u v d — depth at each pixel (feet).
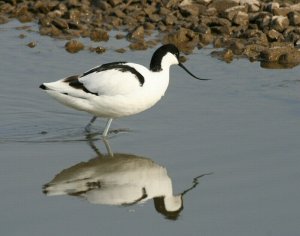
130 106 42.04
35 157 38.86
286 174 36.17
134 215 32.24
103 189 35.01
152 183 35.65
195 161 38.09
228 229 30.71
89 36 62.39
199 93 48.57
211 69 53.62
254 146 39.78
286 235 30.12
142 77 41.88
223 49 58.39
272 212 32.17
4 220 31.55
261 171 36.60
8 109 45.91
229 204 33.09
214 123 43.34
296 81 50.90
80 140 41.60
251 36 59.88
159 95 42.83
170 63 43.34
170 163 37.96
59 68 53.52
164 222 31.50
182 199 33.86
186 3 65.41
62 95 41.63
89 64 54.44
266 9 63.93
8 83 50.31
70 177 36.35
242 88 49.52
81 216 32.04
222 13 63.57
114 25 64.08
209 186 35.12
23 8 67.62
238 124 43.09
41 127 43.42
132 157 38.93
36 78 51.31
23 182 35.55
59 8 66.59
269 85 50.11
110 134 42.47
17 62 54.95
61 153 39.58
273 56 55.77
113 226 31.09
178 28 61.93
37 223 31.30
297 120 43.52
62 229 30.76
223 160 38.04
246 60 56.08
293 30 59.98
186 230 30.71
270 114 44.65
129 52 57.36
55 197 33.99
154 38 60.85
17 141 41.16
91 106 41.83
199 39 60.54
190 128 42.70
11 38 61.21
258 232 30.40
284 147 39.52
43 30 63.10
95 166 37.81
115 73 41.68
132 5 66.80
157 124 43.57
